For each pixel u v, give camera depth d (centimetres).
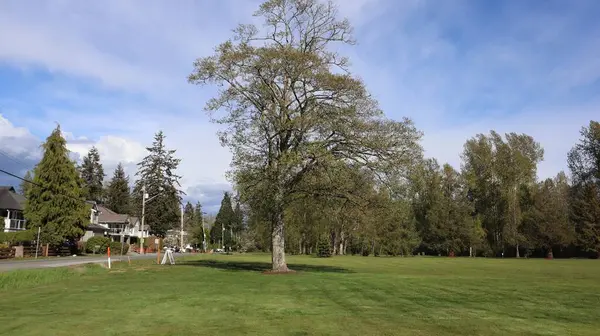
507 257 8125
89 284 1936
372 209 2653
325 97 2556
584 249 7200
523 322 1091
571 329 1013
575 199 7500
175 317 1109
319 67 2495
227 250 10969
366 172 2570
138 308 1252
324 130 2459
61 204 5284
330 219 2866
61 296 1502
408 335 923
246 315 1146
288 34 2738
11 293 1586
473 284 2038
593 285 2059
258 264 3869
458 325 1038
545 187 7706
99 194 10756
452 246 8488
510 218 7719
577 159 7675
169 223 8631
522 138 7925
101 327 978
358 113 2483
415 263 4984
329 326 1008
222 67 2525
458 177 8700
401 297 1545
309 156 2370
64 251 5391
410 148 2544
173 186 8625
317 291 1705
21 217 6550
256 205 2550
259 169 2430
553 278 2573
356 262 5091
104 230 8544
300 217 3234
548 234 7319
